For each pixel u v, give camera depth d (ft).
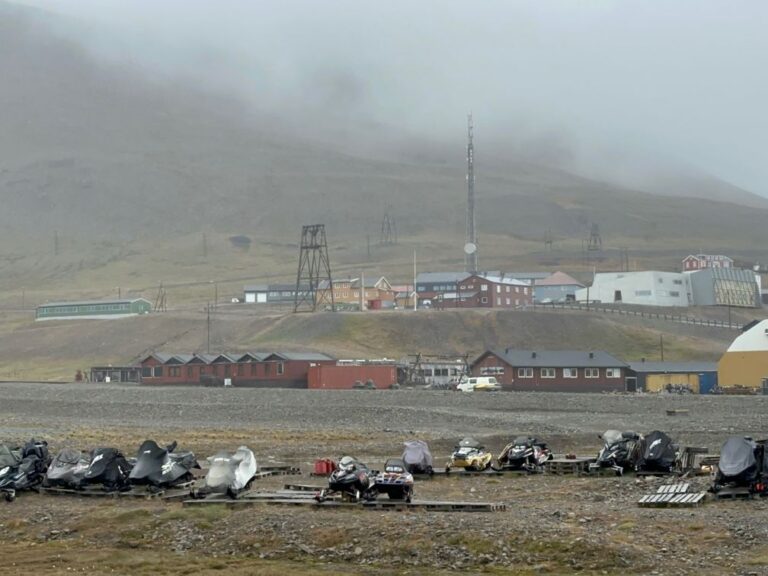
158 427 356.38
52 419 404.57
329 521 131.85
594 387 586.86
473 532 122.62
